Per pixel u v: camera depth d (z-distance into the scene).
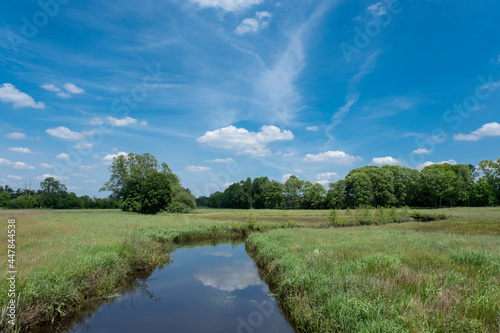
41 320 7.81
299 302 8.12
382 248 13.41
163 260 16.80
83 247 13.18
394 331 5.17
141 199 57.50
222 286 12.13
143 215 45.75
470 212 48.50
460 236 18.09
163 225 28.64
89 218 34.41
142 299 10.53
